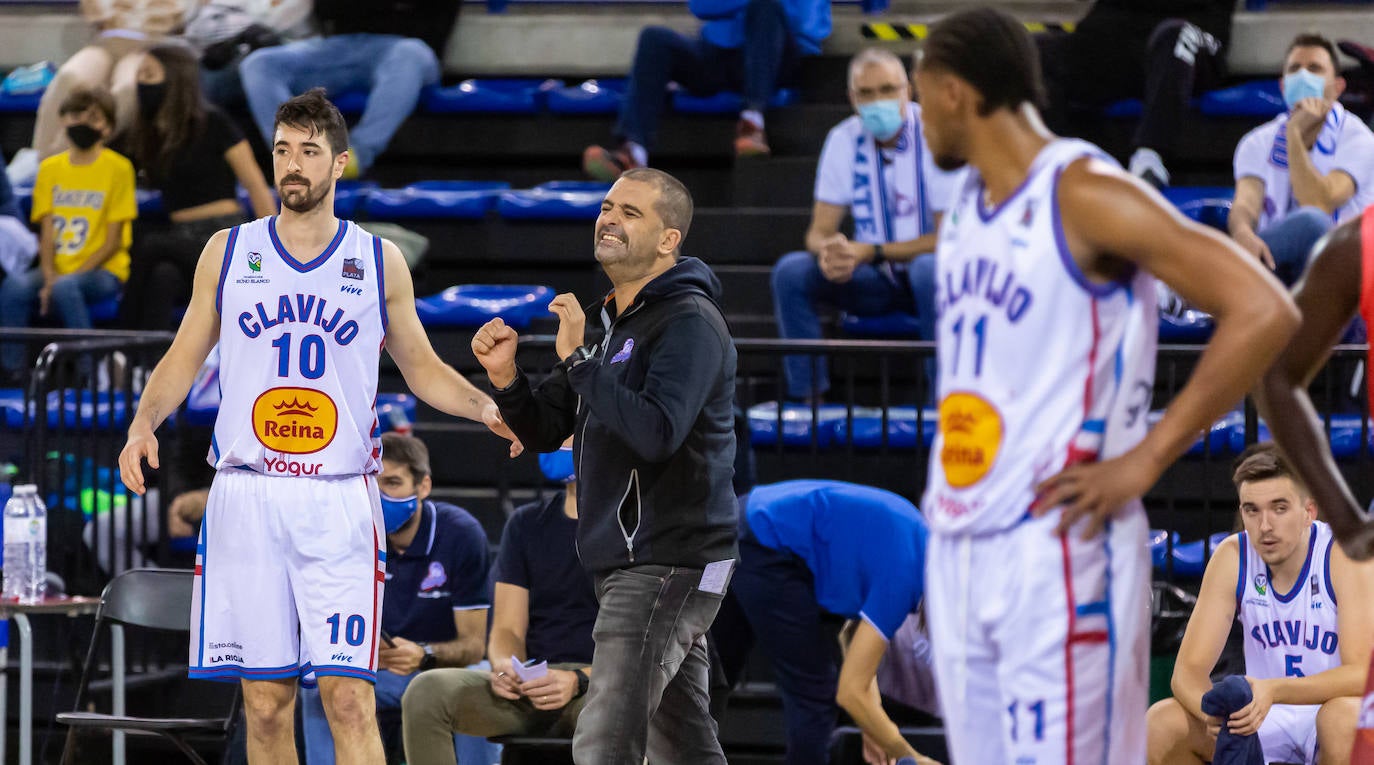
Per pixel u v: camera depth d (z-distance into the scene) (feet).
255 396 41.81
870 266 71.51
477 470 73.61
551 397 42.19
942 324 26.84
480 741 55.21
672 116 90.07
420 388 44.47
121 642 60.29
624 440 38.09
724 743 62.23
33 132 97.40
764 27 84.84
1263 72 89.61
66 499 68.54
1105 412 25.25
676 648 39.96
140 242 79.36
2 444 74.02
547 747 49.96
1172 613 54.13
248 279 41.70
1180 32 79.46
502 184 88.89
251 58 88.89
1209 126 84.58
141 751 66.03
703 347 39.65
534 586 53.62
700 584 40.34
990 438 25.61
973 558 25.95
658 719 42.60
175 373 42.22
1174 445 24.38
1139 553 25.99
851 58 91.81
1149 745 48.01
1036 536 25.26
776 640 53.06
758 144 84.84
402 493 55.31
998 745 26.14
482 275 85.66
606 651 39.93
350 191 87.15
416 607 56.44
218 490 42.11
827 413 70.08
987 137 25.81
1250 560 47.88
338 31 92.17
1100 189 24.48
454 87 94.17
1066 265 24.93
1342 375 66.80
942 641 26.76
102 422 72.13
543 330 78.33
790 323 72.49
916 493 62.23
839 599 50.62
